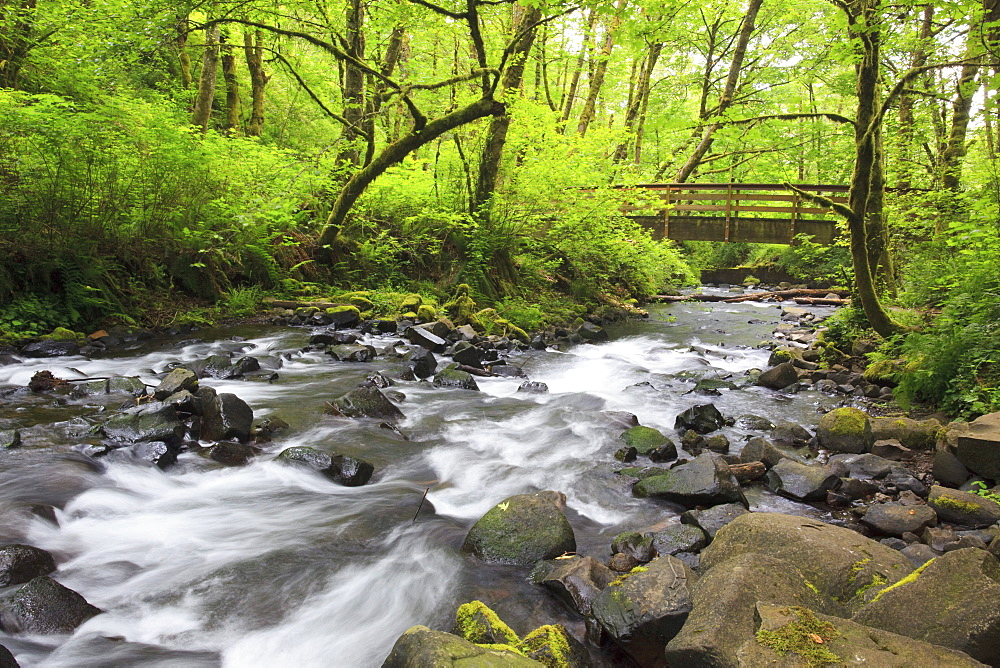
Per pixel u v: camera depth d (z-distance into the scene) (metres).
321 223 13.27
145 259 10.21
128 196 9.92
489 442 5.62
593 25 18.33
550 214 14.79
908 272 10.80
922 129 12.86
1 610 2.87
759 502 4.54
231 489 4.43
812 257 20.80
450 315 11.76
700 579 2.92
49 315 8.61
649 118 22.52
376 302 11.80
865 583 2.84
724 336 12.90
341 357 8.50
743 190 18.67
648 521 4.21
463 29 13.41
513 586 3.37
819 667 2.18
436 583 3.40
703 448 5.64
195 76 19.84
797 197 18.02
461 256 14.07
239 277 11.64
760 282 25.86
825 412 6.89
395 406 6.31
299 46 15.87
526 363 9.43
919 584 2.62
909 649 2.27
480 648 2.41
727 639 2.38
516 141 13.65
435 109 15.55
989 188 8.80
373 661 2.81
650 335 12.95
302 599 3.24
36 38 11.84
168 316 10.01
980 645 2.33
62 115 8.82
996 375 6.30
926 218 11.29
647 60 23.05
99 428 5.01
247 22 10.00
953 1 6.90
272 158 12.72
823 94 25.36
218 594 3.25
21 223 8.73
